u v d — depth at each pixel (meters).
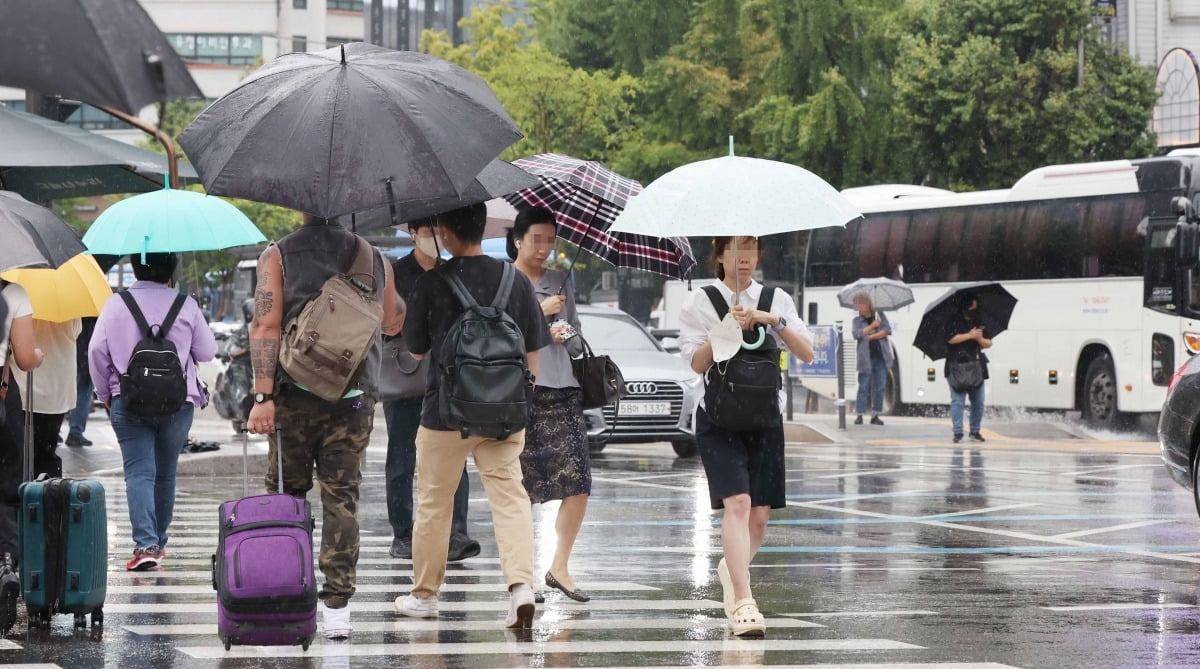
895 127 117.00
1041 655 20.08
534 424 23.52
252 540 18.70
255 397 19.59
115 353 26.56
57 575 21.61
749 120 121.81
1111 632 21.95
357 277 19.77
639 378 52.94
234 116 19.20
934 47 118.75
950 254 78.44
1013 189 75.44
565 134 132.62
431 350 20.86
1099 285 70.75
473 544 28.89
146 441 27.41
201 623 22.42
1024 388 74.19
